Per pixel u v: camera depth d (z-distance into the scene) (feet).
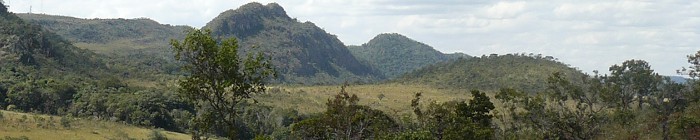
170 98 304.71
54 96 298.56
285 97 387.14
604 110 171.32
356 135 128.98
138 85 382.83
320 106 369.09
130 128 265.13
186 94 78.95
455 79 449.06
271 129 263.29
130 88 346.33
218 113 82.64
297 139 133.28
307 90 446.60
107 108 289.53
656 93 185.26
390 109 337.72
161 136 242.99
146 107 289.74
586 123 153.28
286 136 242.58
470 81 434.30
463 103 134.62
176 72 513.86
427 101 364.79
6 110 275.59
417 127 142.31
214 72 77.15
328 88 467.11
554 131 153.17
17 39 367.66
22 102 290.15
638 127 151.23
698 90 176.04
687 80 193.98
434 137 128.36
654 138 142.20
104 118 286.05
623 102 184.14
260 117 262.67
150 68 505.25
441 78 466.70
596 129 152.66
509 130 157.99
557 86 167.43
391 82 514.27
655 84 185.37
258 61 79.30
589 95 172.55
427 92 415.23
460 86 425.69
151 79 435.94
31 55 364.17
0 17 401.08
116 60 513.04
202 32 76.69
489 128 128.36
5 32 377.09
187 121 285.23
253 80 79.56
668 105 181.37
